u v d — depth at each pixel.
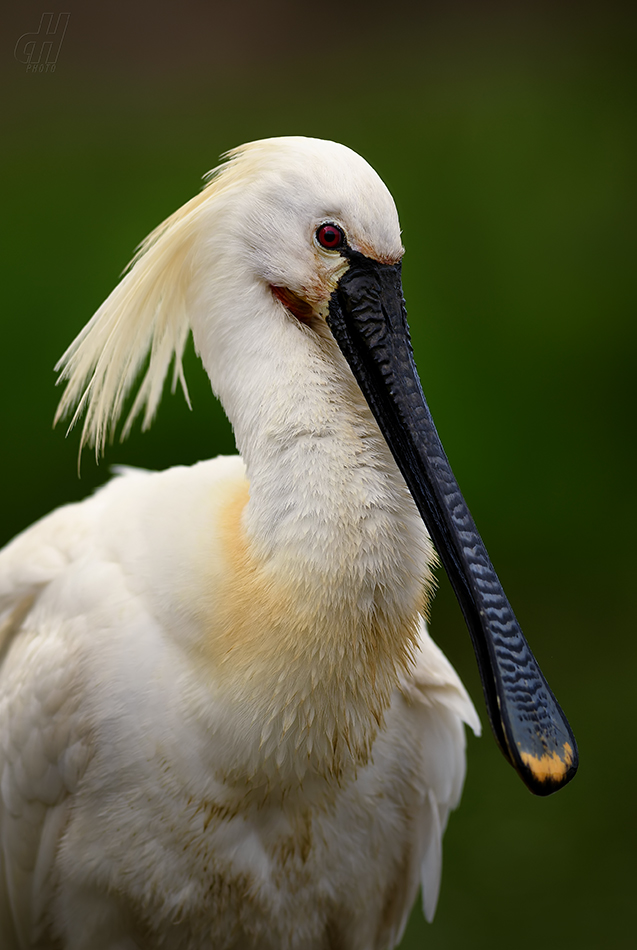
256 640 5.72
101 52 25.19
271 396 5.84
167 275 6.43
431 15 27.45
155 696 6.09
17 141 22.25
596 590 13.48
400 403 5.82
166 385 14.75
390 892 7.28
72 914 6.62
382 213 5.87
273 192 5.99
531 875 10.29
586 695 12.02
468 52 26.14
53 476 14.42
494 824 10.85
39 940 6.98
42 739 6.46
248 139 22.17
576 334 17.17
